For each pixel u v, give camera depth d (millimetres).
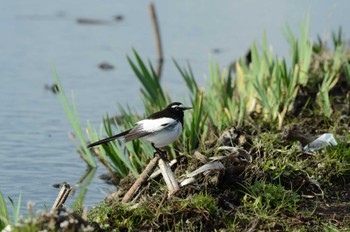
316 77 16234
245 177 10969
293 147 11906
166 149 13156
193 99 15234
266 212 10055
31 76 20922
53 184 13391
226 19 27375
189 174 10648
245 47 23859
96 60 22922
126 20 28047
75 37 25734
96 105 18375
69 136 15344
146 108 14445
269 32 25047
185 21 27375
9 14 28641
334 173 11516
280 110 14945
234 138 12383
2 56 22906
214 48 23875
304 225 9883
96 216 9945
